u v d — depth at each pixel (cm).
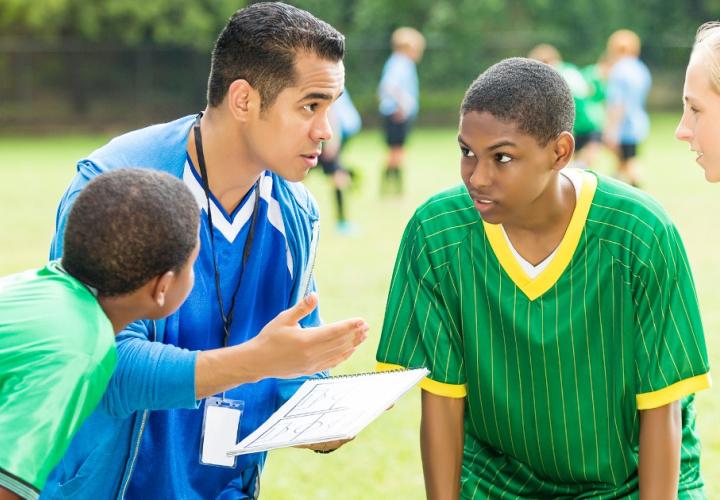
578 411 351
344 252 1237
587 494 362
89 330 280
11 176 2006
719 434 642
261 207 374
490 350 354
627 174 1620
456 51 3422
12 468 257
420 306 361
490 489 371
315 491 566
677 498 353
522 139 310
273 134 342
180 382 320
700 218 1420
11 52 3089
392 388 327
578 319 345
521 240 345
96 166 344
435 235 357
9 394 266
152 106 3225
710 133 343
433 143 2673
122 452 346
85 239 286
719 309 938
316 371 328
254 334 385
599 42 3534
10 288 288
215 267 364
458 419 365
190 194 300
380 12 3491
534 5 3538
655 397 343
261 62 335
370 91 3303
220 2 3338
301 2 3534
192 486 377
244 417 383
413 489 569
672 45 3403
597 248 342
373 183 1903
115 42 3338
